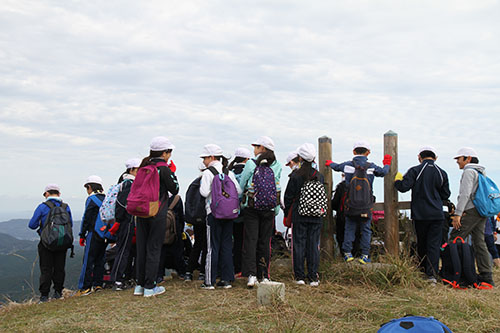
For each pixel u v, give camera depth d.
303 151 6.04
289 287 5.73
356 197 6.17
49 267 6.84
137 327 4.12
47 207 7.01
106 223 6.25
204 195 5.57
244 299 5.08
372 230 6.87
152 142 5.51
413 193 6.23
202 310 4.65
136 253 5.93
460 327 4.16
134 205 5.12
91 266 6.49
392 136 6.70
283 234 7.68
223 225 5.78
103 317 4.52
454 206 6.91
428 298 5.14
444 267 6.18
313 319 4.33
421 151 6.45
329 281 5.94
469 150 6.52
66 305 5.36
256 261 5.84
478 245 6.33
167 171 5.45
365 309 4.61
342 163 6.57
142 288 5.54
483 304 4.88
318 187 5.94
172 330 3.95
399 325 3.17
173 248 6.69
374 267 5.97
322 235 6.89
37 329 4.20
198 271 7.38
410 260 6.17
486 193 6.16
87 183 6.76
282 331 3.87
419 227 6.24
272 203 5.62
